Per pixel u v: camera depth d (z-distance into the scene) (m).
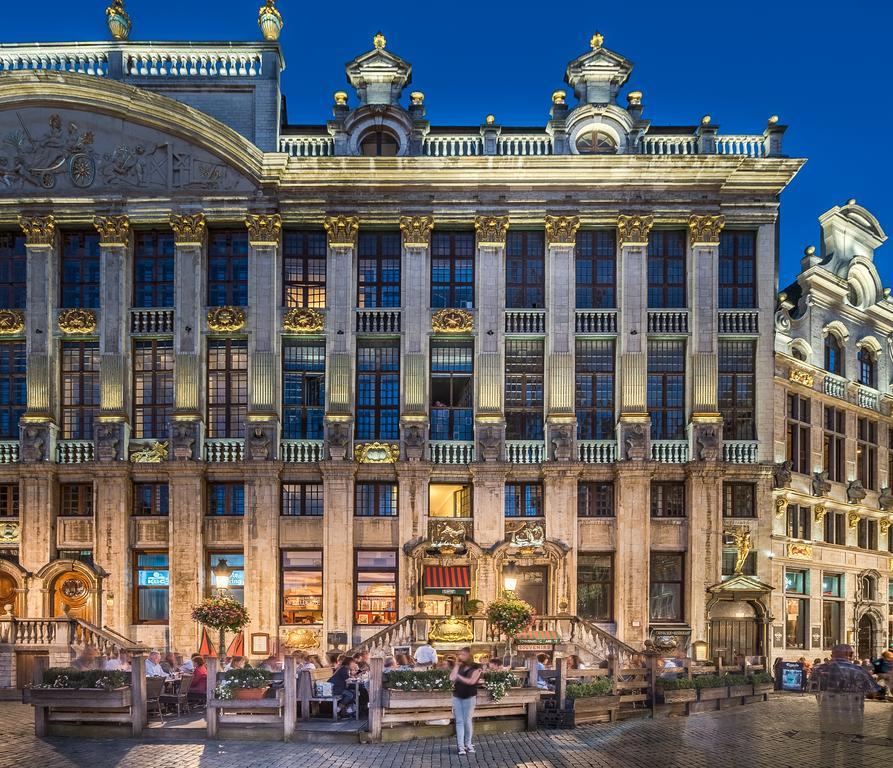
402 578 31.27
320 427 32.53
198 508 31.34
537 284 33.25
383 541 31.73
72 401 32.69
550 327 32.44
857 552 38.09
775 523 33.59
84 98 32.28
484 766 16.61
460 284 33.25
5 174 32.47
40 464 31.45
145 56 33.16
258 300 32.28
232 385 32.56
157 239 33.19
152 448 31.92
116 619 30.98
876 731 20.09
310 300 33.00
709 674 25.42
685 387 32.81
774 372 33.78
